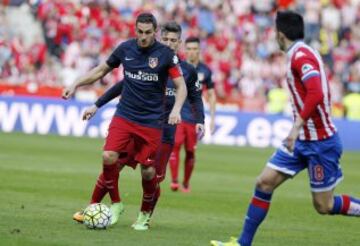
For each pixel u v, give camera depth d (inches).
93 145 3063.5
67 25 4037.9
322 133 1038.4
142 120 1221.1
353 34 4579.2
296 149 1048.2
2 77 3831.2
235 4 4473.4
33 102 3521.2
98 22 4121.6
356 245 1208.2
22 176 1947.6
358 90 4281.5
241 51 4229.8
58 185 1807.3
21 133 3444.9
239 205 1660.9
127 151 1234.6
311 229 1365.7
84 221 1208.8
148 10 4279.0
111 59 1238.3
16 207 1409.9
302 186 2150.6
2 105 3526.1
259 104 3986.2
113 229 1222.3
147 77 1208.8
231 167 2568.9
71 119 3508.9
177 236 1196.5
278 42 1056.8
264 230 1320.1
